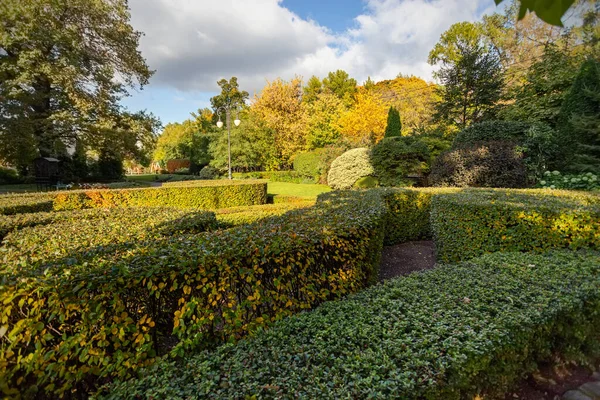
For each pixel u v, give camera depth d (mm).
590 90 5980
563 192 4129
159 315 1537
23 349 1265
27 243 2314
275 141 20328
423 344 1195
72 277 1324
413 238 4797
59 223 3094
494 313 1457
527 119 7871
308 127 20281
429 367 1070
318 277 2033
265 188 9430
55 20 11547
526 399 1479
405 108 17844
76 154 15836
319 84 28094
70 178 16000
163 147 31016
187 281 1528
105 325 1352
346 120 17484
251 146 19156
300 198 9859
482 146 6434
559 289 1690
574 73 7281
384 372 1055
